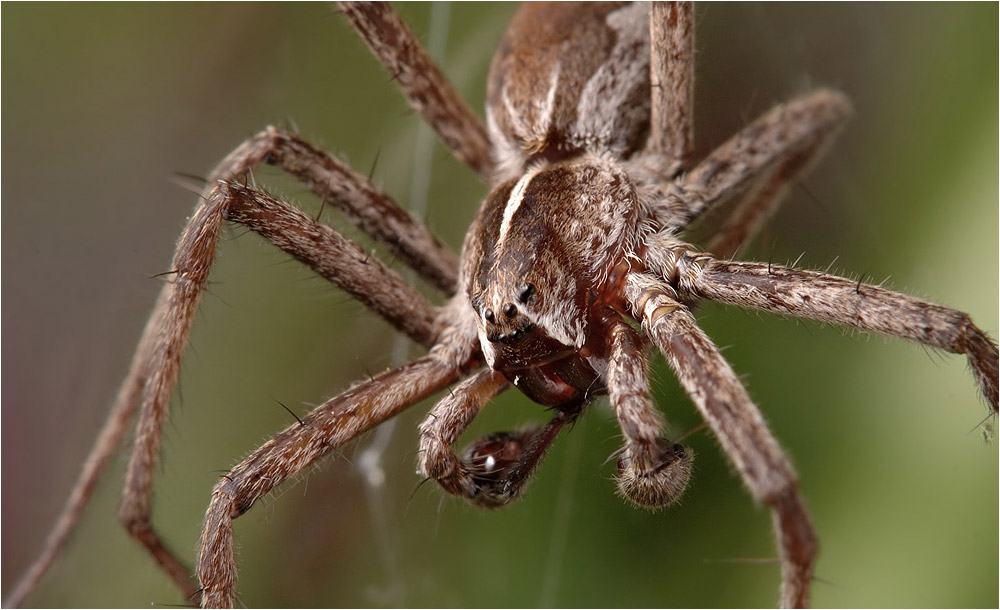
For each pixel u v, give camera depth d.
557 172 0.07
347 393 0.07
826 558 0.07
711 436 0.07
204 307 0.07
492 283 0.07
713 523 0.07
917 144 0.07
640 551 0.07
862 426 0.07
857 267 0.07
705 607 0.07
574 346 0.07
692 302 0.07
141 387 0.07
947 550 0.07
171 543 0.07
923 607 0.07
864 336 0.07
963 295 0.07
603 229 0.07
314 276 0.07
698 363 0.07
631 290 0.07
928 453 0.07
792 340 0.07
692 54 0.07
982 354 0.07
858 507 0.07
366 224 0.08
